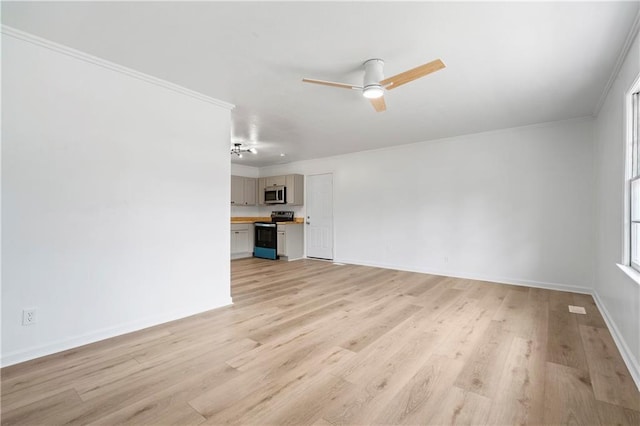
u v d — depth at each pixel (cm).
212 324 290
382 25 204
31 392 179
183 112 309
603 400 173
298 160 722
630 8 185
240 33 214
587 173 397
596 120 378
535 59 248
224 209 348
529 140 437
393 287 433
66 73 235
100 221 253
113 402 171
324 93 320
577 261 404
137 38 221
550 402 171
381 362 216
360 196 621
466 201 490
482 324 288
